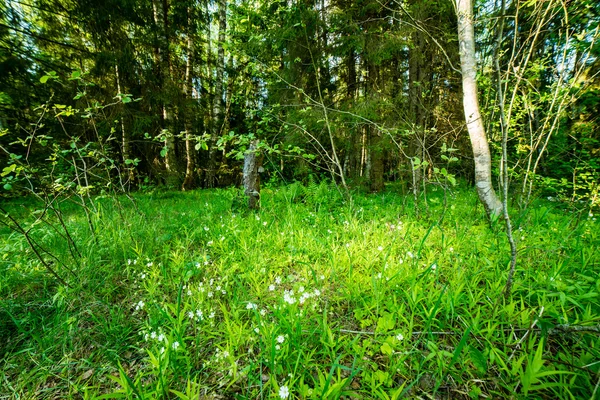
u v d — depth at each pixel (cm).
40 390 180
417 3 607
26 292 273
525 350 166
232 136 386
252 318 215
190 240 381
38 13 742
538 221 383
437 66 832
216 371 183
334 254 304
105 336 218
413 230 391
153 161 1110
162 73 965
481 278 251
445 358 177
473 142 375
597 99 446
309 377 174
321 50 691
